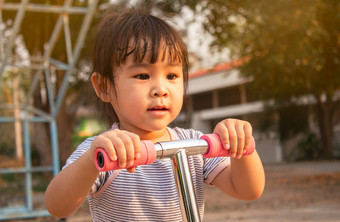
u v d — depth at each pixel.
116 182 1.42
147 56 1.32
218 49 9.66
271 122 18.42
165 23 1.43
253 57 8.52
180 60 1.37
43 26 9.12
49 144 12.34
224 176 1.54
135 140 1.05
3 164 6.71
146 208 1.43
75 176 1.19
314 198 7.07
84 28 4.60
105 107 1.71
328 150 16.84
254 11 7.99
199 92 20.56
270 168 14.59
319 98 16.17
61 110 11.93
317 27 7.97
